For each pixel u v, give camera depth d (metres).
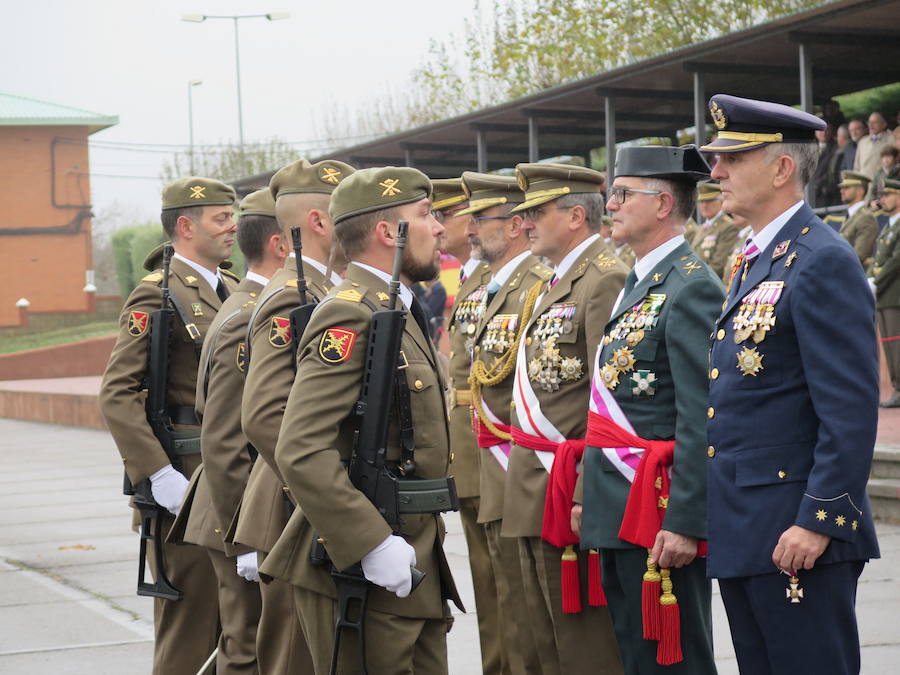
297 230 4.38
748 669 3.87
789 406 3.71
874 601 6.79
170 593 5.44
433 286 18.97
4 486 13.62
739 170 3.90
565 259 5.15
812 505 3.55
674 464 4.25
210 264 5.92
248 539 4.46
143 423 5.53
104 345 34.66
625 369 4.49
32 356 33.72
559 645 4.92
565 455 4.83
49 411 22.50
